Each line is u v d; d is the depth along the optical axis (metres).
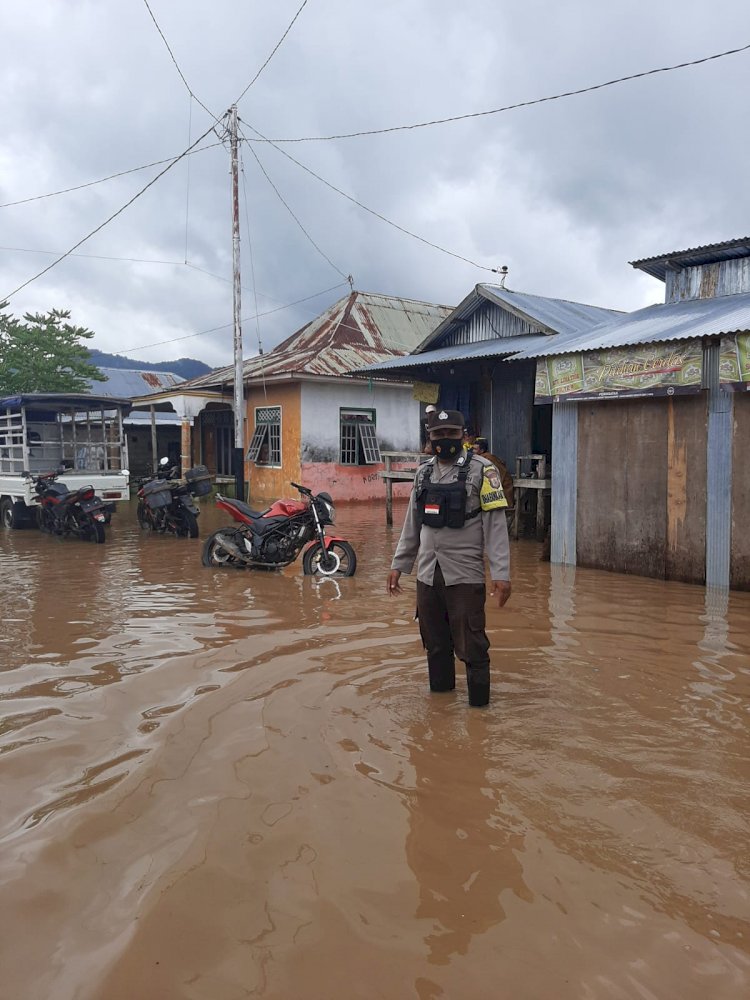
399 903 2.33
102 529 11.44
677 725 3.80
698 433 7.74
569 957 2.09
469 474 4.08
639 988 1.97
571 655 5.09
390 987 1.97
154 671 4.70
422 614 4.22
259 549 8.49
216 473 22.58
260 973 2.02
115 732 3.72
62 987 1.97
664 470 8.05
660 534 8.09
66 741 3.60
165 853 2.61
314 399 18.81
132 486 22.23
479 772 3.26
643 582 7.89
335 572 8.37
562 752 3.47
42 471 13.69
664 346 7.87
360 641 5.42
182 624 5.97
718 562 7.59
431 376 15.52
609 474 8.59
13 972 2.03
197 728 3.76
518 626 5.91
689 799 3.01
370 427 19.92
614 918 2.26
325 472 19.08
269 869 2.52
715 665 4.86
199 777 3.21
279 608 6.57
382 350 21.30
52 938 2.17
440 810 2.93
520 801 3.00
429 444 4.16
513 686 4.43
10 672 4.69
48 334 22.48
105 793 3.06
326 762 3.36
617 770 3.28
